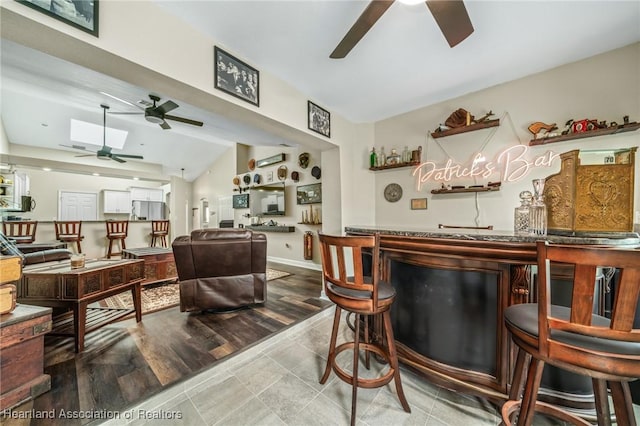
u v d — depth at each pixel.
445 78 2.61
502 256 1.30
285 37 1.92
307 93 2.84
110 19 1.39
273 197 5.79
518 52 2.20
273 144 5.20
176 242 2.50
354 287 1.34
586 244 1.18
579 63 2.35
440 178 3.18
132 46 1.47
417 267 1.63
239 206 6.79
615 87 2.20
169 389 1.51
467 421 1.34
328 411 1.42
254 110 2.24
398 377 1.42
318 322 2.59
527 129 2.62
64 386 1.51
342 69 2.38
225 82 1.99
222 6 1.61
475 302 1.42
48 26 1.19
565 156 1.80
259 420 1.36
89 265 2.23
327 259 1.53
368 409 1.43
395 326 1.76
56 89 3.37
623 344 0.81
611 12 1.74
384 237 1.74
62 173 7.39
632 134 2.17
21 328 1.37
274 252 5.77
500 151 2.78
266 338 2.12
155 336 2.15
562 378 1.29
